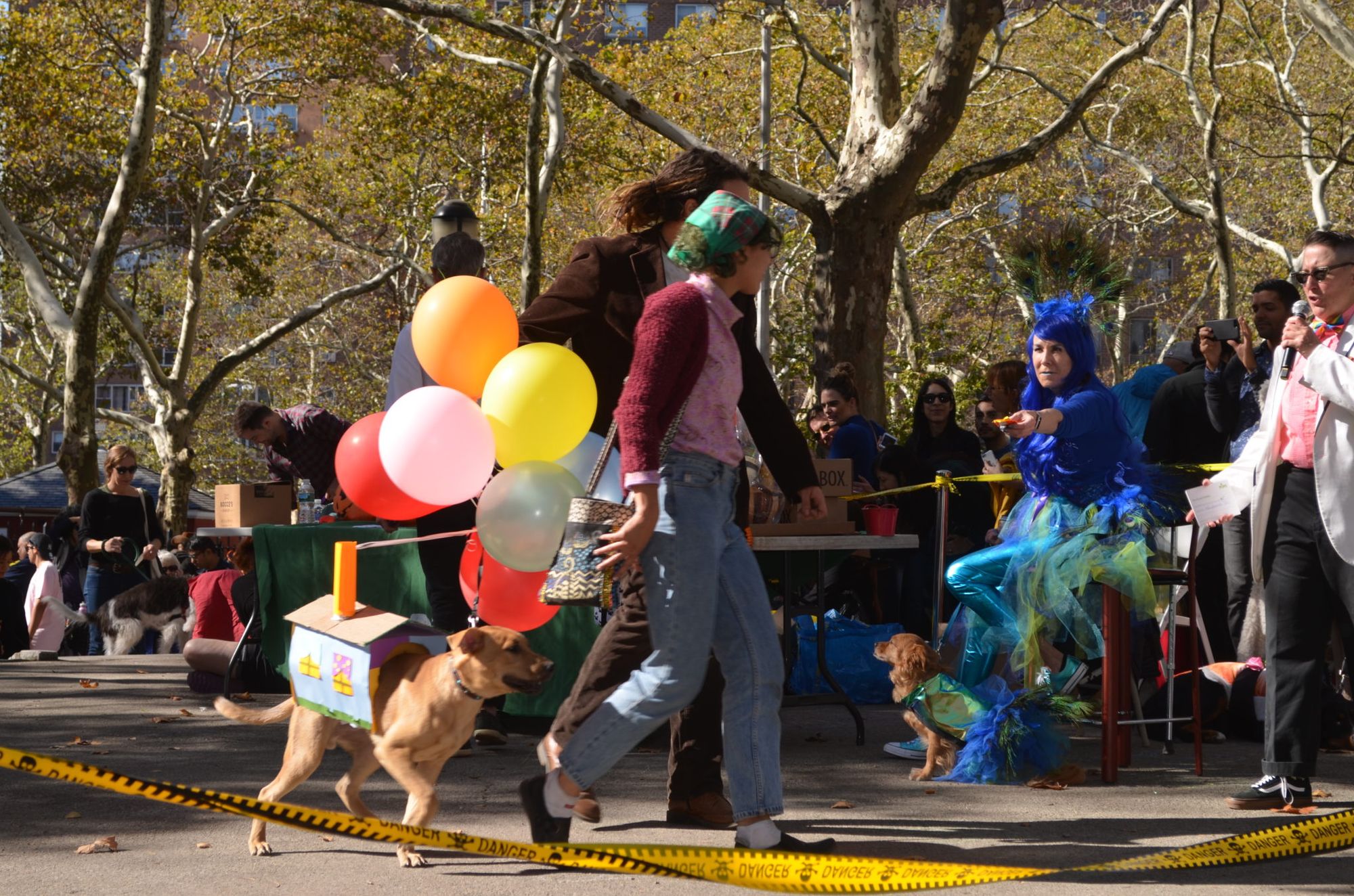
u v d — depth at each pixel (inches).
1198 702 243.6
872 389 665.6
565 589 161.6
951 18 619.8
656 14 1905.8
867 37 660.7
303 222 1688.0
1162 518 240.8
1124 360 1562.5
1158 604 271.9
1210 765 252.7
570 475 181.5
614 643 180.9
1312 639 207.3
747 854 152.4
